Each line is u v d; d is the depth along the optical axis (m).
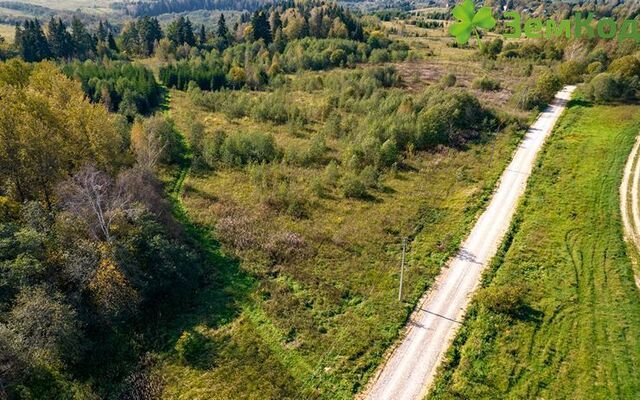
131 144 53.19
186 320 30.52
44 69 55.19
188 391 25.30
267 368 26.81
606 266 33.38
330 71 98.56
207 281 34.19
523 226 39.22
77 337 26.30
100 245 29.86
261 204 44.88
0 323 25.17
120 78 82.25
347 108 72.38
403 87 83.00
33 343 24.73
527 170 49.00
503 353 26.84
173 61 111.69
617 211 39.88
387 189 47.25
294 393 25.23
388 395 24.86
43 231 30.84
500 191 45.12
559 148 53.41
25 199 35.75
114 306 27.94
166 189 48.72
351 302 31.97
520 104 67.81
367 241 38.59
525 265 34.28
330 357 27.44
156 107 81.25
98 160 41.53
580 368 25.64
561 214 40.25
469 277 33.66
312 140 58.06
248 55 107.50
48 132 37.06
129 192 37.69
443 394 24.69
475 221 40.44
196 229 41.09
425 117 58.16
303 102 77.25
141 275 30.30
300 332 29.44
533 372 25.58
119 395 25.30
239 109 74.00
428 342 28.12
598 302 30.16
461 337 28.31
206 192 48.19
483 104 69.00
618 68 74.12
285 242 38.56
